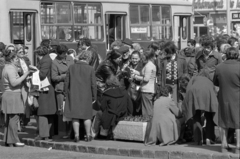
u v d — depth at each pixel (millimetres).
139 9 22844
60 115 13984
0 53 15695
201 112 11797
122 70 13680
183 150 10992
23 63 14602
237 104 10398
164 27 23750
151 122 12094
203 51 13492
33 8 20094
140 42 22797
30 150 12578
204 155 10469
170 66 13922
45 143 12969
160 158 10992
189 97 11625
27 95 13078
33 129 16109
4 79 12789
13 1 19719
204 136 12242
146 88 13742
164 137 11898
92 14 21547
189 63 14438
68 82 12555
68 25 20922
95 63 13992
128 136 12656
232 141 12008
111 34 22125
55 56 13789
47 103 12945
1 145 13422
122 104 12867
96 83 13172
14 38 19875
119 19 22375
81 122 13172
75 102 12422
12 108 12844
